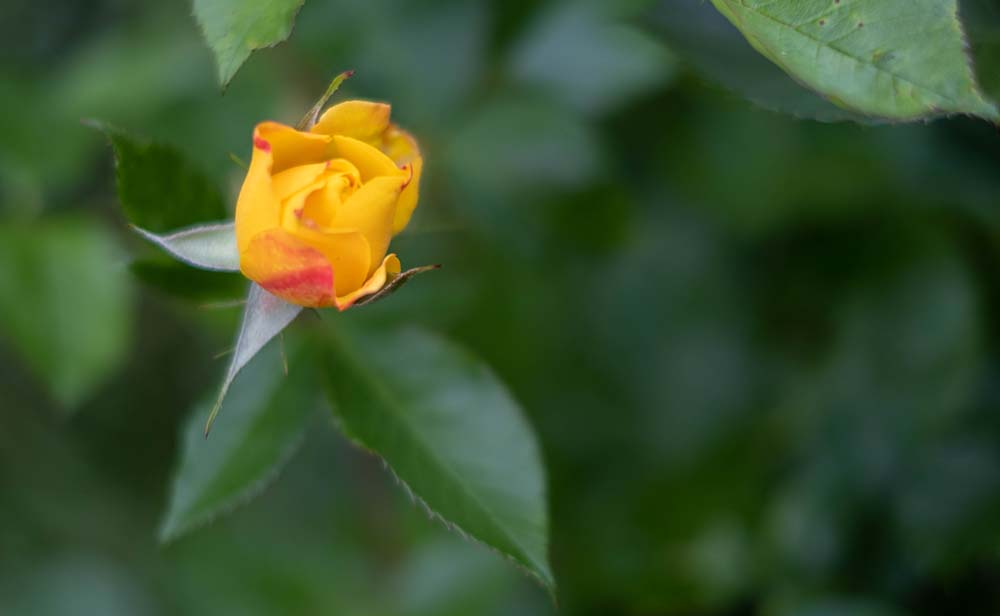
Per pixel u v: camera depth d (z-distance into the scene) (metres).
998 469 1.30
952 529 1.30
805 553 1.32
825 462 1.32
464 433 1.19
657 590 1.34
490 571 1.32
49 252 1.31
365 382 1.20
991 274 1.32
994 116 1.10
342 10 1.32
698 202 1.35
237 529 1.35
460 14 1.32
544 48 1.32
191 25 1.33
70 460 1.37
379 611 1.33
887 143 1.29
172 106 1.31
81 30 1.35
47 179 1.31
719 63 1.15
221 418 1.21
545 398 1.36
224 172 1.31
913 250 1.32
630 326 1.42
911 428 1.31
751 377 1.36
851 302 1.33
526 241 1.33
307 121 1.14
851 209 1.33
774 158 1.33
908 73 1.10
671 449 1.36
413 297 1.25
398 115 1.32
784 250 1.35
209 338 1.37
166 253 1.19
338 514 1.36
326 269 1.12
